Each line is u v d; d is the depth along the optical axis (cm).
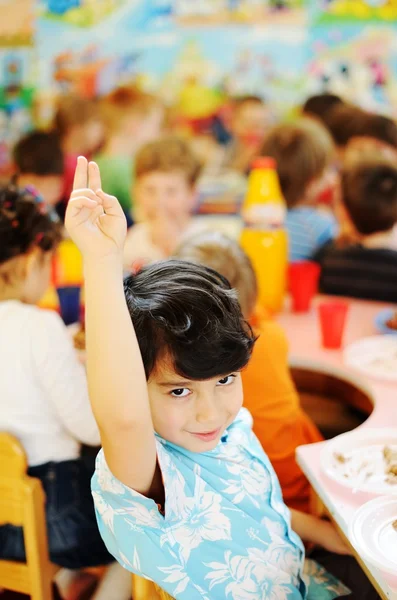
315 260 232
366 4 256
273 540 94
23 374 132
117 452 76
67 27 270
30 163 270
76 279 212
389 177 216
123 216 74
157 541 83
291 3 259
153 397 84
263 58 265
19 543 126
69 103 275
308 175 250
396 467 104
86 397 135
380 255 209
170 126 275
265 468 100
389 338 167
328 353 161
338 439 113
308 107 267
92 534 135
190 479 88
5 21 272
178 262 88
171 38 267
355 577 112
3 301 145
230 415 88
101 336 72
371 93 264
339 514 93
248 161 272
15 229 140
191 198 269
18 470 117
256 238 187
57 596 152
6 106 280
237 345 81
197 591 86
